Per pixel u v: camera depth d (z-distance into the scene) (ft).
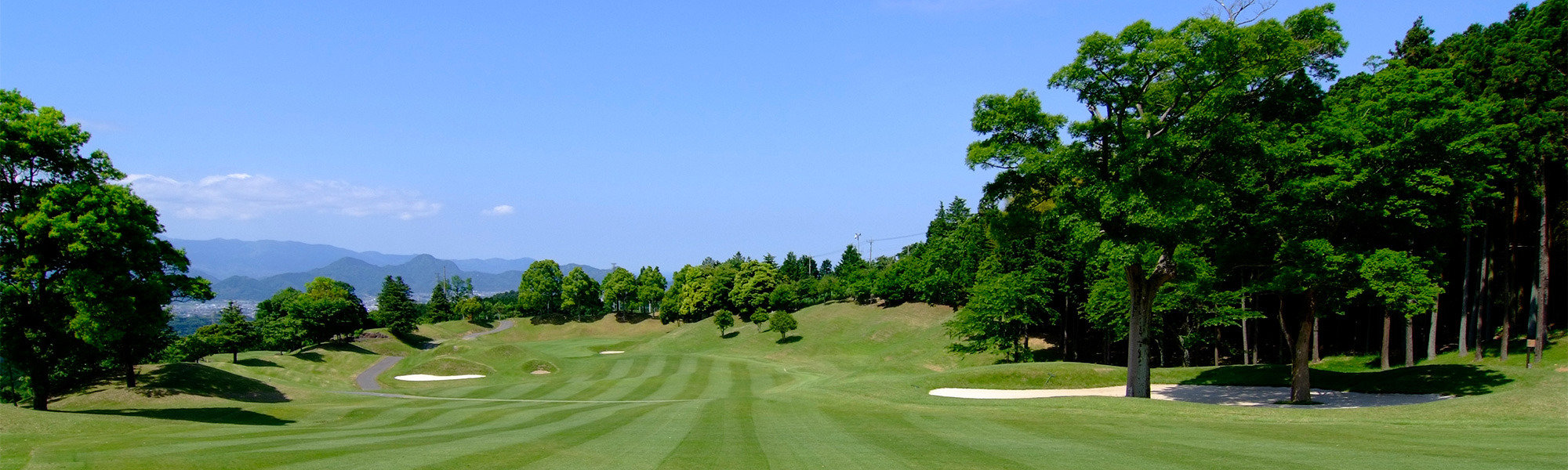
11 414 72.64
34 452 47.39
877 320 289.94
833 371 219.00
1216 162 80.33
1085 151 81.20
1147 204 72.33
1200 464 40.37
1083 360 204.64
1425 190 80.12
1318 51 80.84
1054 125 80.79
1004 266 202.39
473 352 239.09
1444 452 43.09
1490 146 85.87
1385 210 81.25
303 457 44.21
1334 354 167.53
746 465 42.19
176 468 39.60
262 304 337.31
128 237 86.17
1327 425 61.62
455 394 142.10
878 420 71.56
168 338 162.20
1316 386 109.09
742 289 334.85
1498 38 119.85
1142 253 79.36
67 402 116.57
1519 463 38.22
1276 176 93.71
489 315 502.79
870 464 42.29
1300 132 90.12
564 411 92.48
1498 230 134.21
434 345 341.62
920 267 297.53
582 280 412.36
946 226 367.45
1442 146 81.25
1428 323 154.61
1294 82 84.28
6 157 82.43
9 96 85.51
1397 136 82.74
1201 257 124.67
